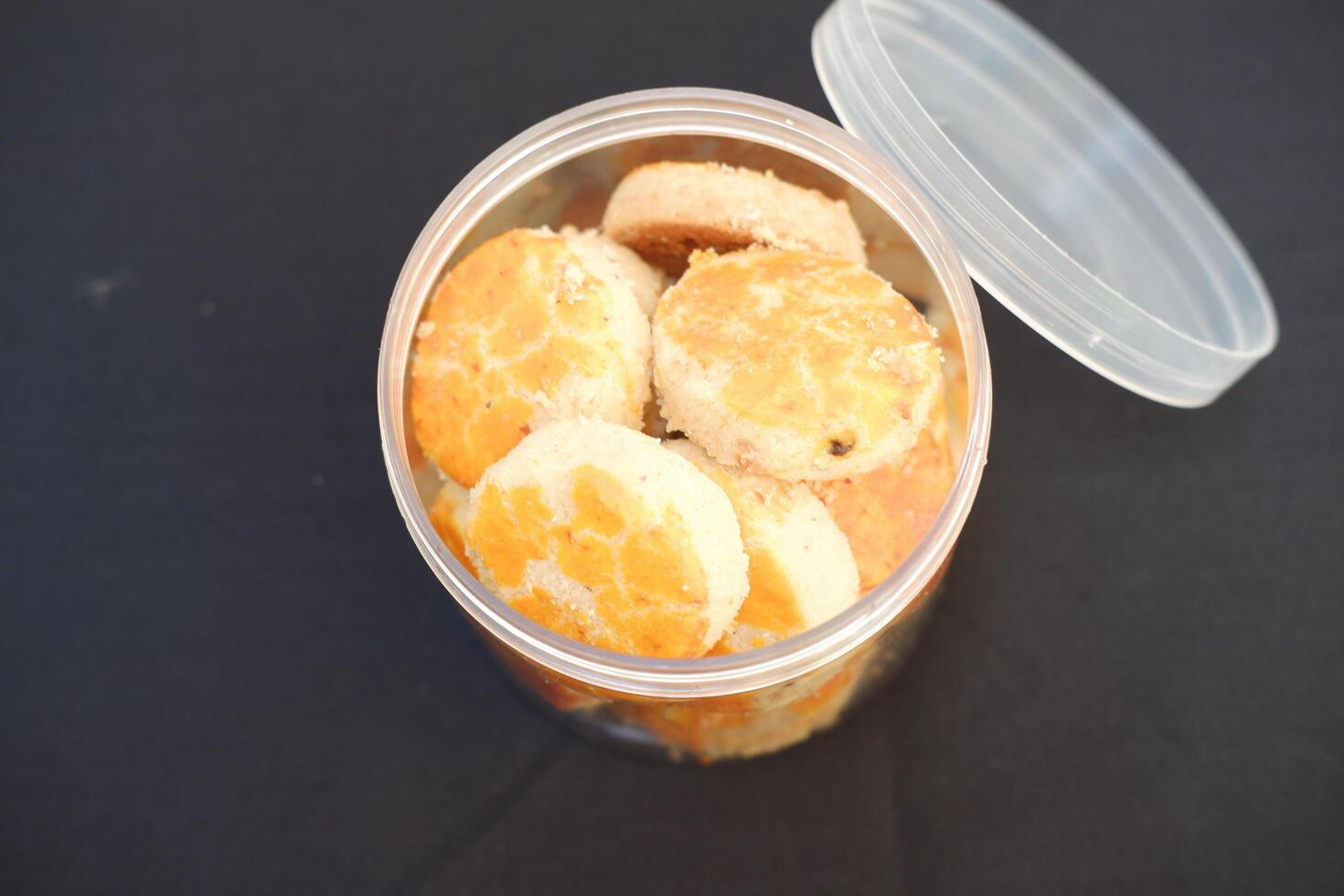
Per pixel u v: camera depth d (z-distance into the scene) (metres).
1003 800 0.27
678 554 0.22
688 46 0.31
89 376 0.29
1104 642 0.28
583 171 0.25
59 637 0.28
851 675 0.25
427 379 0.25
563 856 0.27
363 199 0.30
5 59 0.31
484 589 0.22
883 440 0.23
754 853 0.27
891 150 0.25
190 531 0.28
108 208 0.30
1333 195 0.30
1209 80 0.30
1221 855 0.27
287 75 0.31
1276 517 0.28
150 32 0.31
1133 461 0.29
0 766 0.27
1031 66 0.29
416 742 0.28
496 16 0.31
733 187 0.25
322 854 0.27
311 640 0.28
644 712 0.24
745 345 0.23
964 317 0.23
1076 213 0.28
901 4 0.28
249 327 0.29
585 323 0.24
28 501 0.29
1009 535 0.28
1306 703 0.27
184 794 0.27
